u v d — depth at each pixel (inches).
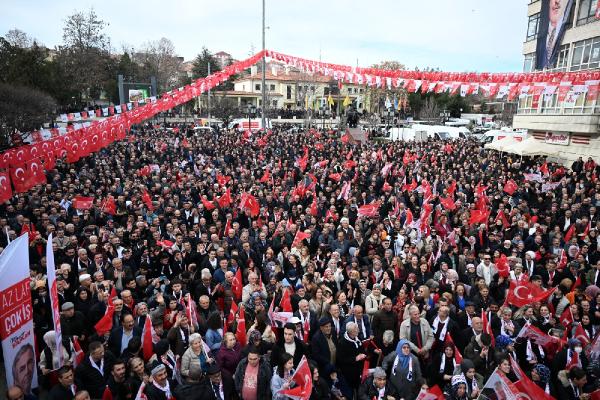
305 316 291.3
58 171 721.6
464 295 338.6
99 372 235.1
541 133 1143.0
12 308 221.0
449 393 240.2
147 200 562.6
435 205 589.3
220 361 249.4
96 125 665.6
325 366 265.3
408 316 295.1
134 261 392.2
